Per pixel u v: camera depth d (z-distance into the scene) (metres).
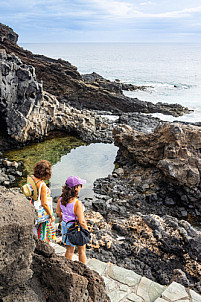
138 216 10.21
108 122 33.53
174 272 7.37
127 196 16.25
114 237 9.27
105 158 22.50
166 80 87.50
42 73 40.25
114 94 43.06
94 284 3.37
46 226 5.20
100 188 17.08
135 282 5.39
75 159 22.06
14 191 3.04
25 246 2.59
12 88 22.94
